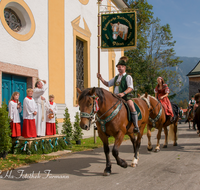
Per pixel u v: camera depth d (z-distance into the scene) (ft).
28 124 19.56
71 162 16.83
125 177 12.82
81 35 34.35
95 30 39.19
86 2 36.14
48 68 26.48
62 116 28.66
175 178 12.47
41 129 21.08
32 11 24.27
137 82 82.23
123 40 27.07
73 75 31.78
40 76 25.14
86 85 36.19
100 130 13.62
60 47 28.91
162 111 21.02
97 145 25.31
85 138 31.94
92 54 37.91
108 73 45.32
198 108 22.84
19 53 22.30
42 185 11.58
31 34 23.93
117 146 12.98
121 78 15.19
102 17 27.66
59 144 22.43
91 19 37.81
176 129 24.47
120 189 10.85
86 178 12.73
